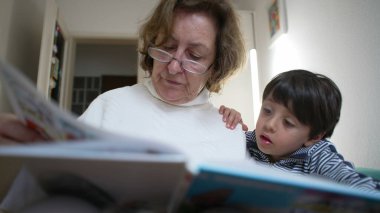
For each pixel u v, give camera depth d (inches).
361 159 41.3
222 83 36.4
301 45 59.2
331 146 35.9
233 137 31.7
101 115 30.5
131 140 10.8
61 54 89.3
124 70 162.7
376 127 38.0
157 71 29.2
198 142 29.5
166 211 14.2
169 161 10.3
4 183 19.3
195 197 13.0
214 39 30.5
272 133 35.4
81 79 159.5
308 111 34.6
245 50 36.0
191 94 31.0
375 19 38.2
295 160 35.4
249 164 13.6
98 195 14.0
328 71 49.8
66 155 10.0
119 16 100.5
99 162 10.9
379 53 37.5
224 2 30.7
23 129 15.5
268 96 37.6
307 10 56.9
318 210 13.3
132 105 30.5
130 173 12.0
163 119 30.2
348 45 44.1
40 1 90.2
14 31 70.8
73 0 99.8
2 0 67.4
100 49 163.5
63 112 11.3
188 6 28.0
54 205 12.1
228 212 13.6
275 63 72.2
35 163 12.2
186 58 28.7
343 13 45.5
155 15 29.8
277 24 69.7
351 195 11.8
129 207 14.1
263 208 13.7
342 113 46.1
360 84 41.4
